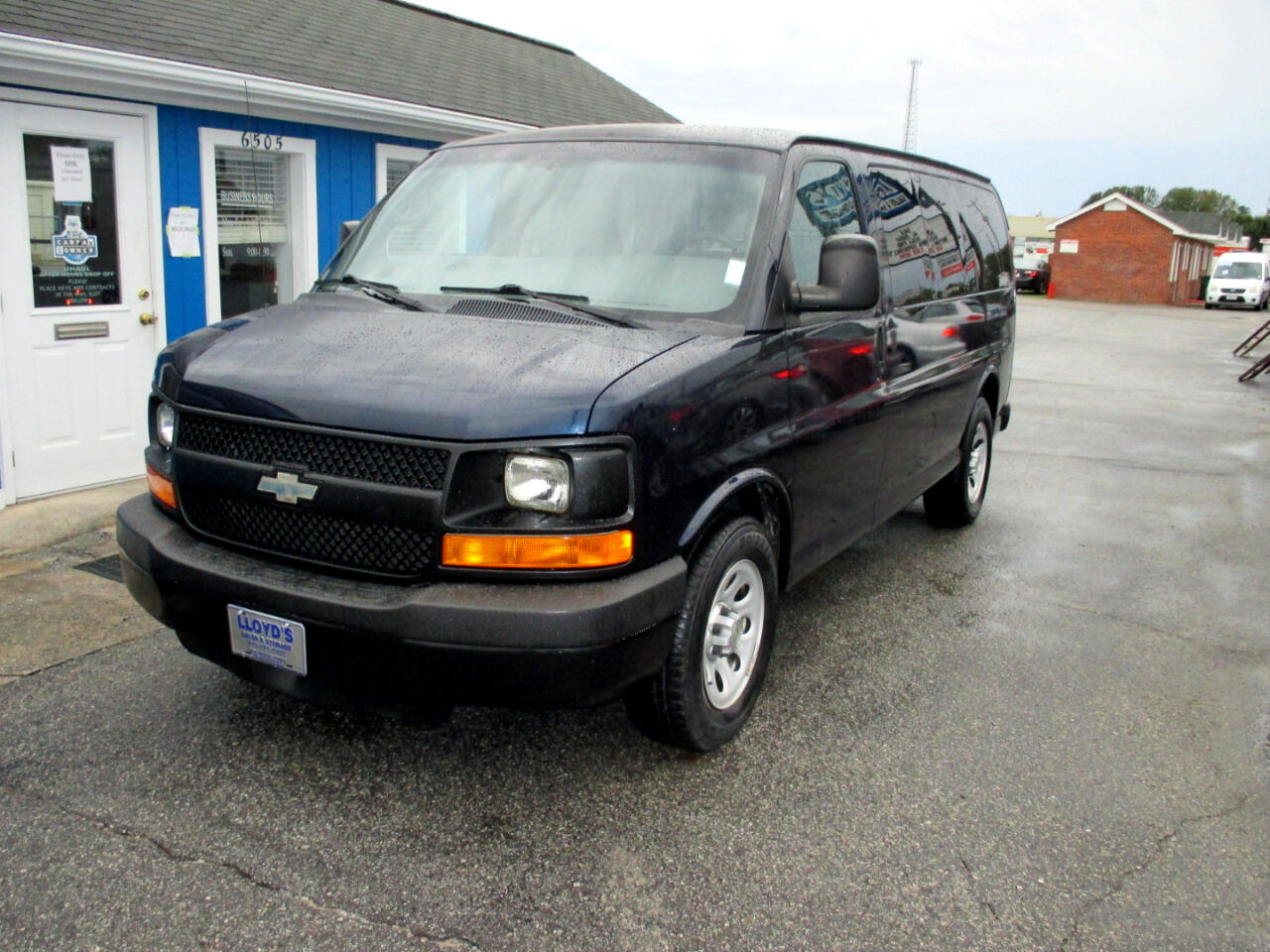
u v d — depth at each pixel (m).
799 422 3.69
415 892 2.75
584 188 3.94
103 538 5.67
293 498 2.94
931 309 5.06
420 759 3.42
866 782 3.39
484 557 2.75
